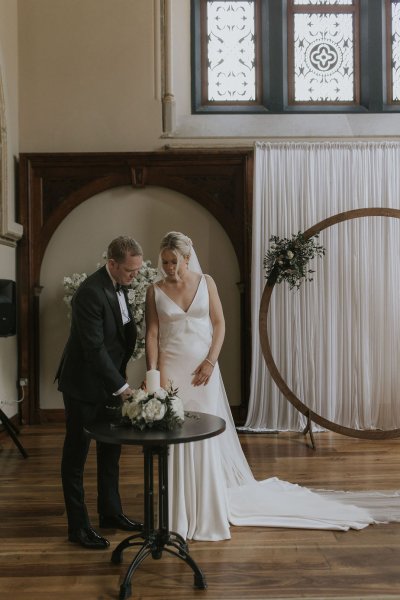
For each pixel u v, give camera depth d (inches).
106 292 130.6
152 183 271.6
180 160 270.7
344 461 204.2
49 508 158.2
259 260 261.0
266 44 279.9
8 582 115.5
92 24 274.8
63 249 272.8
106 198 273.9
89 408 132.6
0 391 245.1
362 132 272.7
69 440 133.0
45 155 268.2
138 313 248.4
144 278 251.3
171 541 118.6
